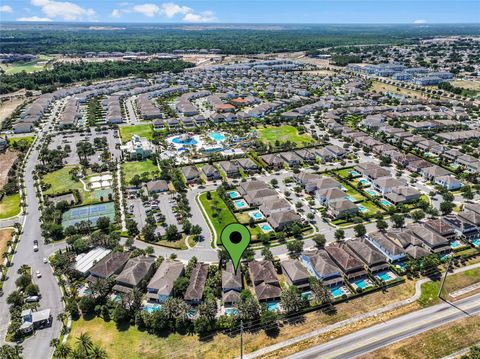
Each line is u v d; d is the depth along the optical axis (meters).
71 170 195.12
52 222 146.88
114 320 101.38
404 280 116.38
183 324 98.25
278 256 128.38
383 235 134.50
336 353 91.06
